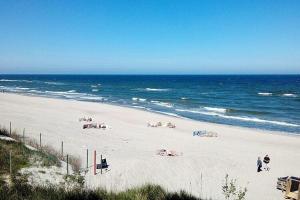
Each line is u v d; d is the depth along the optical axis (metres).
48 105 57.78
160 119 45.16
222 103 69.88
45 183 13.60
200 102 71.12
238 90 111.00
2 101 61.59
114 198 8.77
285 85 141.50
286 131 39.72
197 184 19.25
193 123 42.88
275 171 23.47
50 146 23.84
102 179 18.17
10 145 18.59
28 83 157.50
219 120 47.31
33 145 22.05
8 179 12.97
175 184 18.84
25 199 8.21
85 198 8.55
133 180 18.62
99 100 73.00
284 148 30.75
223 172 22.31
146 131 36.25
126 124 40.31
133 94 92.44
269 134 36.84
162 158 24.50
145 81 192.25
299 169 24.23
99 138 30.89
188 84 154.00
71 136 30.55
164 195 9.66
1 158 15.66
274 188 19.84
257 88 121.88
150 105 64.50
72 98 76.88
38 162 16.75
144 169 21.20
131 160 22.95
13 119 38.94
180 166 22.78
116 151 25.77
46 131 31.92
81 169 19.31
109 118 44.72
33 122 37.78
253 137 35.19
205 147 29.86
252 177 21.77
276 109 60.16
